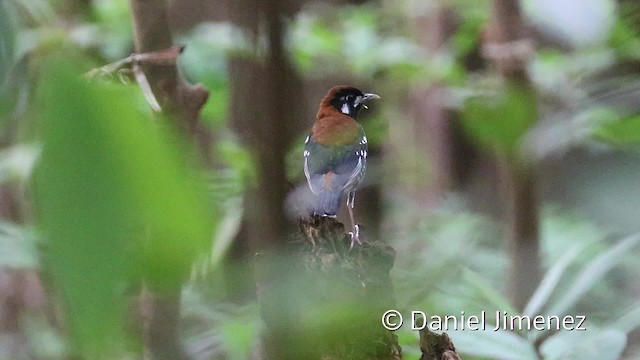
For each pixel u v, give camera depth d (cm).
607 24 637
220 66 780
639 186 322
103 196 112
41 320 815
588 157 368
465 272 528
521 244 661
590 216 336
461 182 1303
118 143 113
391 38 1059
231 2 254
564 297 475
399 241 988
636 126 415
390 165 1193
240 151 630
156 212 114
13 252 277
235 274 262
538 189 651
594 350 422
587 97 562
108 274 112
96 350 113
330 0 1207
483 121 470
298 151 823
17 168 650
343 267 330
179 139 127
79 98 113
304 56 908
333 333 238
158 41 433
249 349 473
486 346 436
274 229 247
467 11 1095
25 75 186
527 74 682
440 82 1031
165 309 335
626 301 622
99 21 849
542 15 617
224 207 485
